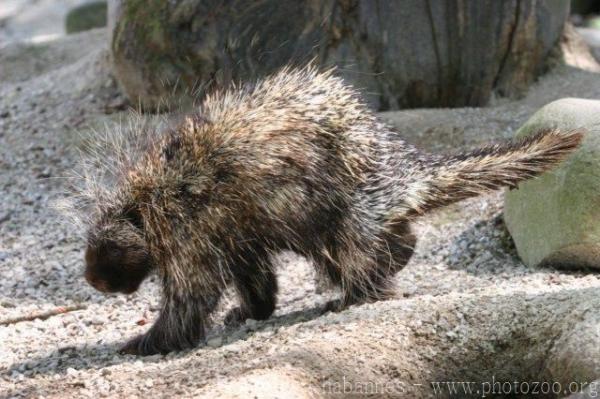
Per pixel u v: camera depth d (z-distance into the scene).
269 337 6.70
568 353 6.04
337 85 7.43
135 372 6.47
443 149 11.03
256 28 11.87
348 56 11.95
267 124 6.97
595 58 14.06
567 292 6.70
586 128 8.09
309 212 6.98
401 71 12.03
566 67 12.77
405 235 7.61
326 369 5.96
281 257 7.79
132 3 12.09
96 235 7.17
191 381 5.99
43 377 6.74
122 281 7.22
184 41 12.01
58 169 12.13
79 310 8.69
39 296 9.12
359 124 7.33
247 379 5.70
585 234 7.83
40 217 11.20
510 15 11.93
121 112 12.90
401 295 7.58
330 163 7.09
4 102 13.96
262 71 11.91
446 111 11.84
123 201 7.15
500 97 12.28
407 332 6.46
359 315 6.76
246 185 6.87
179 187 6.98
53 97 13.73
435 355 6.40
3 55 15.93
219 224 6.91
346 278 7.34
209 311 7.13
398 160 7.49
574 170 7.98
